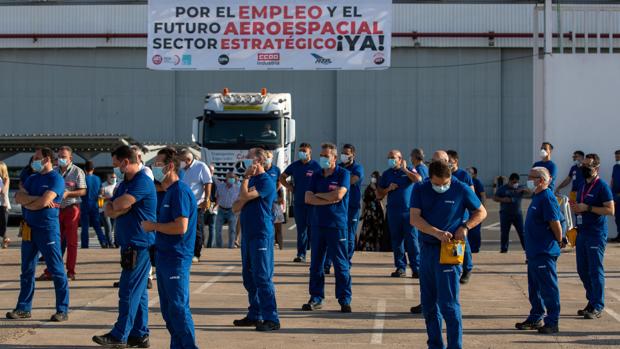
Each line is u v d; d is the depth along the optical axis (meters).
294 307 14.76
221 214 24.39
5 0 61.50
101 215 26.61
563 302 15.50
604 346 11.92
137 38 61.16
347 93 61.25
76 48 61.44
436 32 60.72
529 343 12.12
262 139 32.25
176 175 10.56
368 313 14.28
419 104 61.25
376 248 23.27
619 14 49.81
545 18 27.41
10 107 61.62
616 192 25.86
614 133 27.09
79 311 14.17
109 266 19.73
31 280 13.47
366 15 29.36
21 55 61.62
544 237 12.80
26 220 13.21
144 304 11.59
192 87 61.62
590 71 27.22
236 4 29.58
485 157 61.31
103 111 61.56
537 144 27.77
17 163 46.06
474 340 12.33
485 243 29.81
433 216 10.67
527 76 61.12
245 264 13.02
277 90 61.56
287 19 29.52
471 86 61.19
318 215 14.27
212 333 12.62
